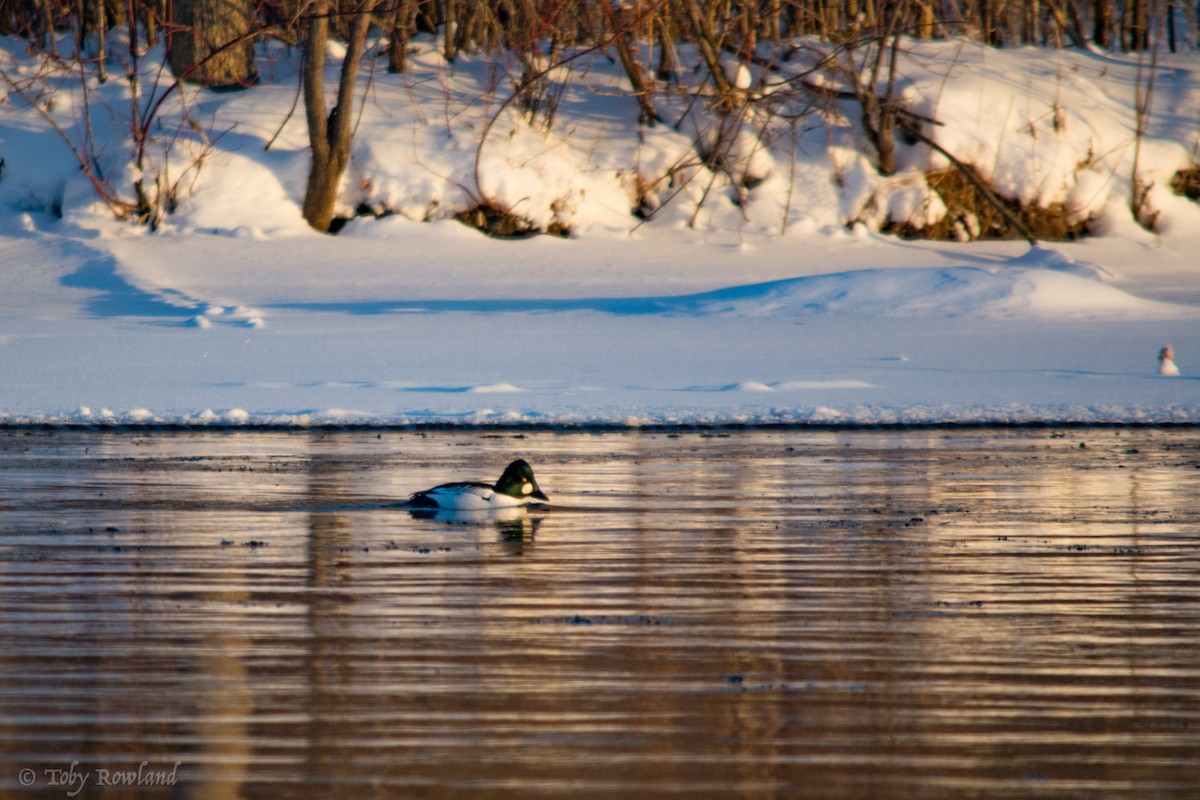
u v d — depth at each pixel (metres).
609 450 50.53
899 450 50.59
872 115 143.62
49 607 24.48
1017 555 30.06
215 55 132.00
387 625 23.25
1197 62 171.62
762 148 143.12
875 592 26.20
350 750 16.95
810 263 123.56
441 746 17.12
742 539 31.98
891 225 140.62
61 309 96.19
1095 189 145.62
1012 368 72.81
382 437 54.69
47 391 65.50
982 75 151.75
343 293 105.00
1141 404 61.75
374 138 134.25
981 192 142.38
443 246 125.12
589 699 19.09
